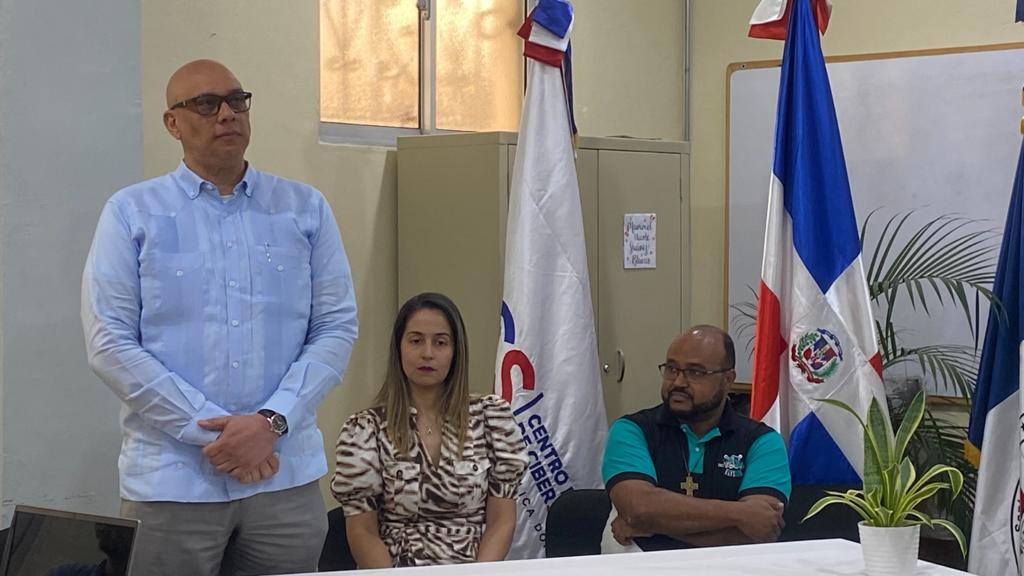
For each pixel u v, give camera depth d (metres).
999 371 3.85
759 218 5.41
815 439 3.89
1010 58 4.85
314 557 2.77
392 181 4.35
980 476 3.86
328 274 2.84
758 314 3.97
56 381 3.08
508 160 4.10
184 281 2.61
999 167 4.88
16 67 2.99
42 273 3.05
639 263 4.64
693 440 3.20
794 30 3.99
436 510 2.94
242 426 2.54
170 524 2.57
